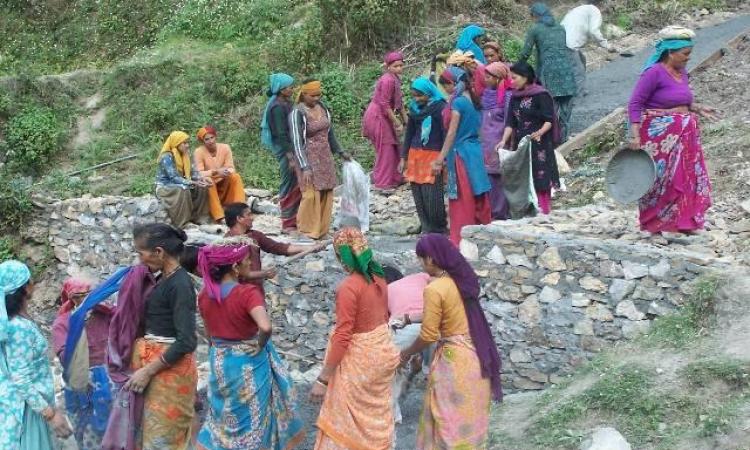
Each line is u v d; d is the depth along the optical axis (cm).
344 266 623
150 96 1656
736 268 750
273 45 1672
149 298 637
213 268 633
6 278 633
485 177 950
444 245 611
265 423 643
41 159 1588
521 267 830
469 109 940
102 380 679
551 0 1808
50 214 1434
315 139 1034
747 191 970
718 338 705
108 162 1554
